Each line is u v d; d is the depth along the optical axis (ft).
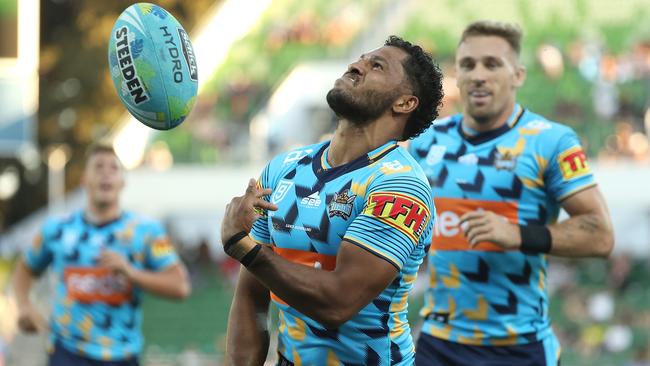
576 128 226.38
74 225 90.84
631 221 227.40
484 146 64.49
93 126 333.62
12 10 207.72
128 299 89.56
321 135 232.94
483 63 63.93
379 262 41.34
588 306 201.36
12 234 264.11
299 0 266.98
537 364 63.82
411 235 42.06
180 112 45.34
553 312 201.87
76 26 340.18
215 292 219.82
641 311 201.36
